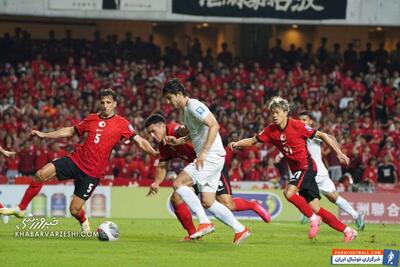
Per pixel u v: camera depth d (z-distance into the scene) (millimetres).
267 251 31500
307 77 83625
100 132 34219
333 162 66062
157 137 34094
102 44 88562
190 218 34406
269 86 81688
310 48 90375
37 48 87188
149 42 89875
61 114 73688
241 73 83438
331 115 75938
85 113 75438
